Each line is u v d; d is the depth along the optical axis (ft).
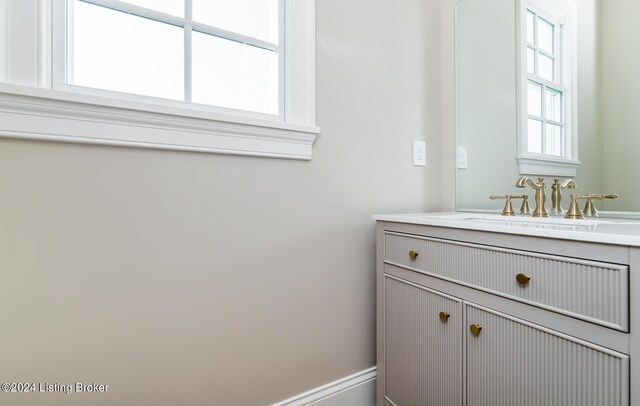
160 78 3.25
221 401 3.38
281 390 3.77
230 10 3.64
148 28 3.19
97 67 2.97
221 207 3.35
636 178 3.19
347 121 4.19
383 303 4.02
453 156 5.00
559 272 2.30
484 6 4.58
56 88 2.72
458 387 3.06
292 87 3.80
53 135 2.54
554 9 3.83
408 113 4.78
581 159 3.58
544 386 2.40
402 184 4.73
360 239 4.35
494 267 2.75
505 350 2.67
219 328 3.36
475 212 4.69
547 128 3.88
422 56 4.93
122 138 2.80
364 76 4.33
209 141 3.20
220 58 3.58
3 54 2.46
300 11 3.84
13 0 2.49
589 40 3.51
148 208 2.98
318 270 4.02
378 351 4.11
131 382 2.93
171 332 3.11
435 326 3.31
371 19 4.40
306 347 3.95
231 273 3.42
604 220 3.26
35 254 2.56
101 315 2.80
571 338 2.23
